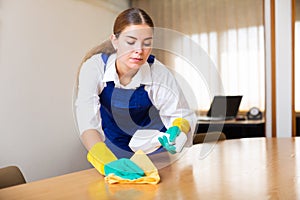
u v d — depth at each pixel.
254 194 0.83
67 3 3.42
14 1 2.80
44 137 3.10
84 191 0.88
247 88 4.29
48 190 0.89
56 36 3.26
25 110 2.90
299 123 4.04
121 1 4.36
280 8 3.47
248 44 4.27
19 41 2.85
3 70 2.70
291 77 3.44
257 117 3.88
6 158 2.73
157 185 0.92
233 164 1.20
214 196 0.82
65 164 3.33
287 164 1.21
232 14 4.34
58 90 3.27
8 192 0.88
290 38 3.44
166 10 4.65
